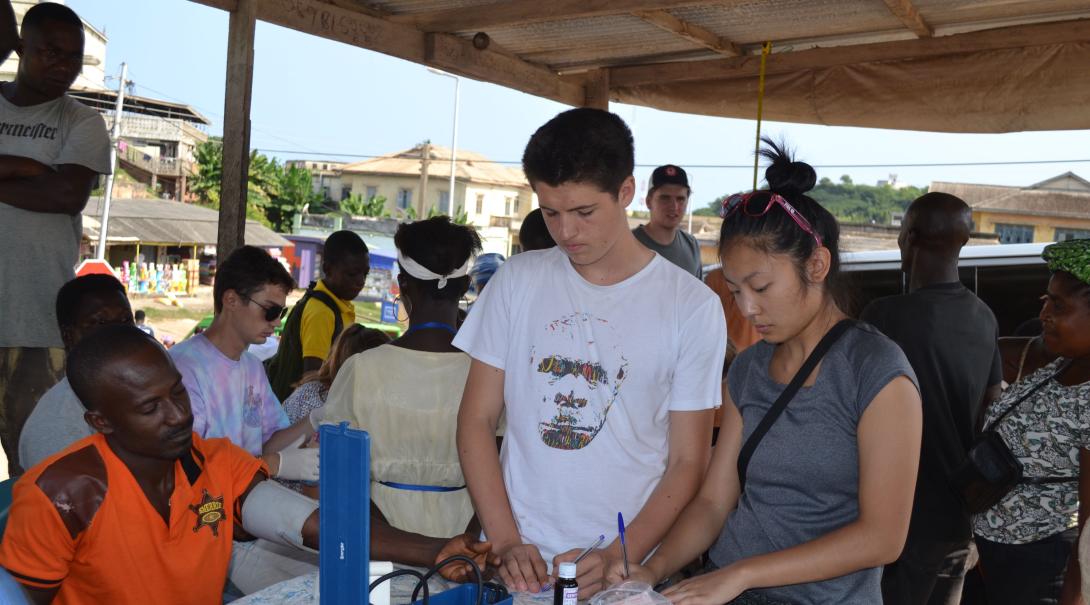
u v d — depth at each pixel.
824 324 1.93
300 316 4.40
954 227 2.99
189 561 1.99
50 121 3.55
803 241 1.86
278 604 1.75
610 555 2.00
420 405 2.55
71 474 1.84
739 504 2.05
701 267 5.35
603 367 2.15
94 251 29.00
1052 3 4.69
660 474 2.20
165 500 1.95
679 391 2.16
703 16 5.11
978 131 5.31
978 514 2.70
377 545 2.03
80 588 1.92
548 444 2.17
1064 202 28.30
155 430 1.84
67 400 2.34
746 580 1.80
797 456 1.91
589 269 2.20
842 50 5.47
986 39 5.08
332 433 1.48
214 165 44.66
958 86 5.23
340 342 3.52
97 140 3.63
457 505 2.62
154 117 44.59
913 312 2.95
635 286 2.18
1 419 3.58
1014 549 2.63
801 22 5.19
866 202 50.09
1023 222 28.28
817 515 1.91
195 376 2.78
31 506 1.81
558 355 2.18
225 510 2.07
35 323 3.56
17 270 3.51
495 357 2.29
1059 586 2.56
